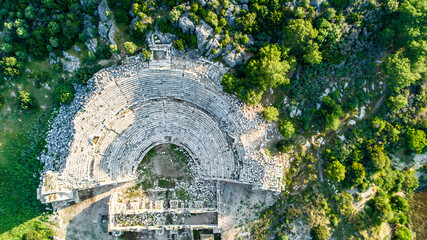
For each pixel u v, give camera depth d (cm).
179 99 5719
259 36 5275
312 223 5669
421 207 6191
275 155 5681
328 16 5078
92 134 5481
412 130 5794
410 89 5816
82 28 5350
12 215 5625
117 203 5781
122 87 5434
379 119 5706
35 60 5594
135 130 5725
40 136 5750
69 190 5541
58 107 5741
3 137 5691
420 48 5156
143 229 5778
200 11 5009
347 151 5631
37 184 5672
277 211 5866
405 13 5150
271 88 5672
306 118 5634
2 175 5659
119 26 5241
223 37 5181
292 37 4991
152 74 5369
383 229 5859
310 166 5762
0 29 5431
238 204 5934
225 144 5716
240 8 5144
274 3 5022
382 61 5559
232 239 5850
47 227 5712
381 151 5731
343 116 5759
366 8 5225
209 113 5741
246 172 5594
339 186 5803
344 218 5741
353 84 5678
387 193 6056
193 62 5397
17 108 5706
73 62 5488
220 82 5441
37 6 5253
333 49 5341
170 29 5134
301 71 5575
